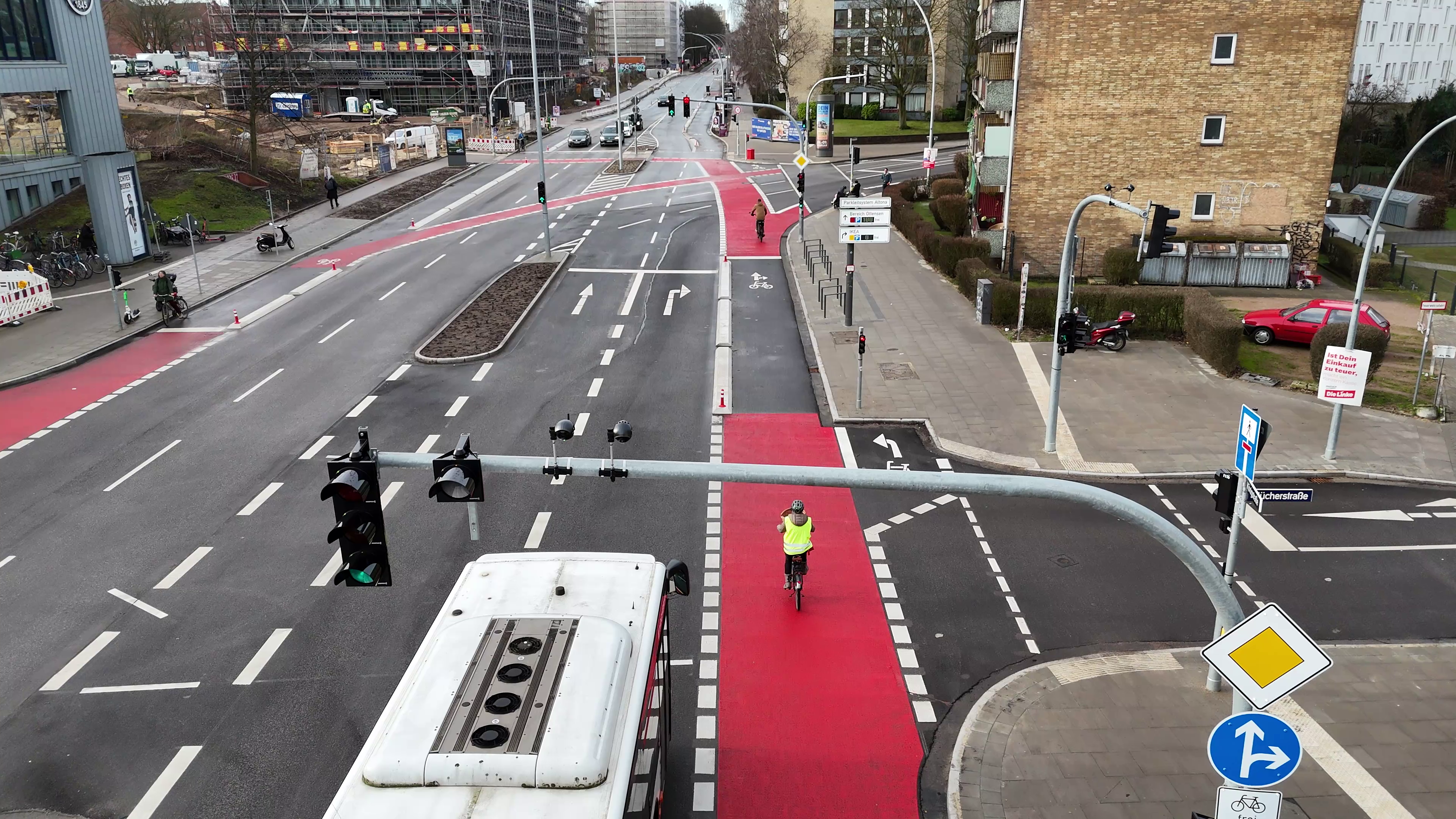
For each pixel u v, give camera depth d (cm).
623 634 903
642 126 10000
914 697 1323
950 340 2981
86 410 2466
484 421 2377
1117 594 1589
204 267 4072
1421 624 1505
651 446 2219
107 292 3659
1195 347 2791
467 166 7244
